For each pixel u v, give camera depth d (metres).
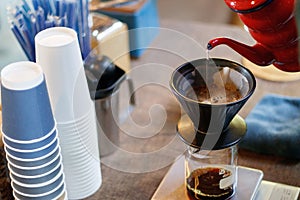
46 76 0.76
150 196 0.87
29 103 0.67
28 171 0.72
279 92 1.09
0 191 0.80
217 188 0.81
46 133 0.70
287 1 0.69
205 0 2.37
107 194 0.88
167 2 2.36
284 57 0.76
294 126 0.96
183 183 0.86
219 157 0.80
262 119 0.99
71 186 0.86
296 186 0.87
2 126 0.70
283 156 0.94
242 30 1.29
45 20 0.88
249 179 0.86
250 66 1.12
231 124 0.78
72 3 0.87
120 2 1.21
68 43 0.75
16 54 1.05
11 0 0.93
